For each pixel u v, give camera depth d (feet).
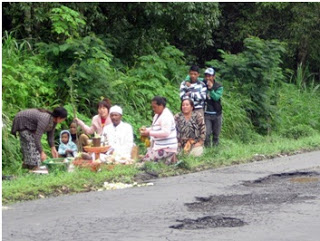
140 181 37.86
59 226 26.32
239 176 39.14
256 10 83.15
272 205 30.37
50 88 50.80
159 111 42.86
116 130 42.45
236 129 62.23
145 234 25.02
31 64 50.88
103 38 61.72
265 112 66.08
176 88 60.95
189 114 45.98
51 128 40.50
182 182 37.06
